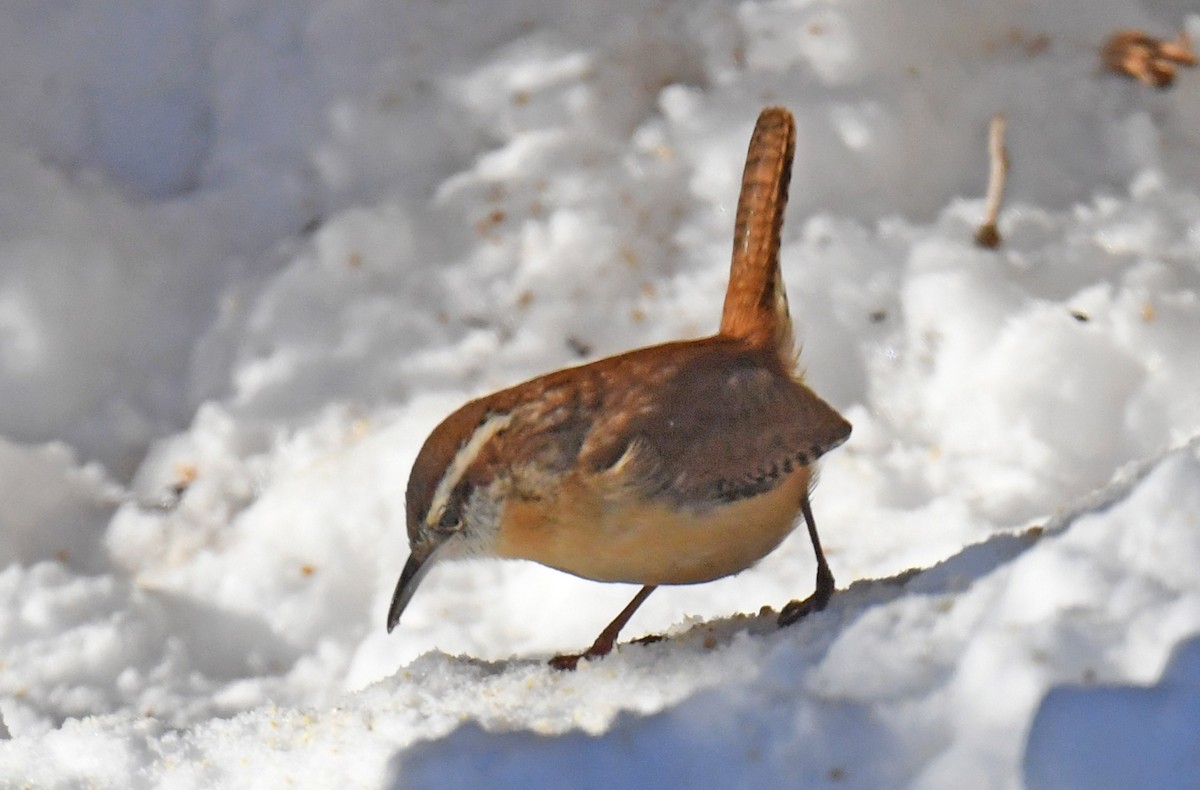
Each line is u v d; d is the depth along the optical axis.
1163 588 5.57
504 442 6.88
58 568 10.44
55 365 11.68
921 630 6.06
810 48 12.89
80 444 11.50
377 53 13.12
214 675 10.16
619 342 11.68
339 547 10.72
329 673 10.09
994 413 10.91
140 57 13.34
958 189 12.47
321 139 12.83
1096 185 12.50
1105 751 4.98
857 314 11.48
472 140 12.75
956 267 11.64
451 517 7.09
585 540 6.89
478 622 10.14
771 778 5.63
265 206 12.65
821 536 10.26
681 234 12.19
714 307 11.73
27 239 11.97
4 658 9.91
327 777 6.93
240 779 7.28
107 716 8.27
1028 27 13.45
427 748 6.44
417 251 12.17
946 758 5.37
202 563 10.71
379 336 11.78
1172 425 10.80
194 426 11.53
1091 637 5.45
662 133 12.59
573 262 12.02
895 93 12.64
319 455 11.21
